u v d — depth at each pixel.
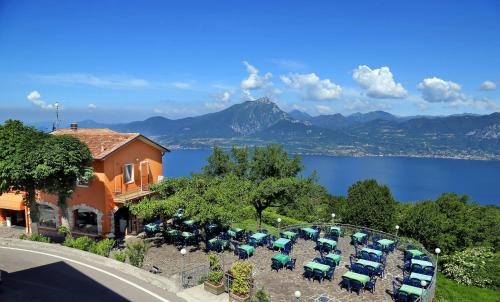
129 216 33.50
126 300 16.08
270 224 44.31
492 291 27.84
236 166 36.62
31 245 23.42
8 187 26.61
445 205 38.81
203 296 16.94
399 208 42.50
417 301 18.09
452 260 31.14
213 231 32.97
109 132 38.75
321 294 20.72
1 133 26.92
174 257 26.97
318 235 31.89
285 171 36.25
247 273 17.08
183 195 27.56
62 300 15.87
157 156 38.81
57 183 26.73
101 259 20.72
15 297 16.08
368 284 21.38
